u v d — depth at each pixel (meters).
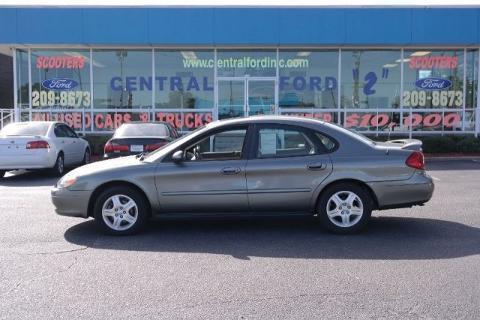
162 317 4.37
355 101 19.08
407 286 5.06
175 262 5.90
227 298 4.78
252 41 17.73
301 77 18.98
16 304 4.65
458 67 19.06
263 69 18.98
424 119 19.12
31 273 5.50
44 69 19.16
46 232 7.34
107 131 19.22
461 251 6.28
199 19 17.69
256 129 7.20
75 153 15.45
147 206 7.21
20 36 17.72
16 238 7.00
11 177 13.83
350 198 7.09
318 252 6.28
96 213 7.14
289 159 7.09
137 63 19.06
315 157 7.09
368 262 5.86
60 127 14.87
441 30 17.70
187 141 7.16
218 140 7.20
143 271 5.57
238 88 19.06
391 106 19.14
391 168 7.06
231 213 7.15
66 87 19.16
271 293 4.90
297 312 4.45
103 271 5.57
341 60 18.97
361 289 4.99
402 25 17.70
